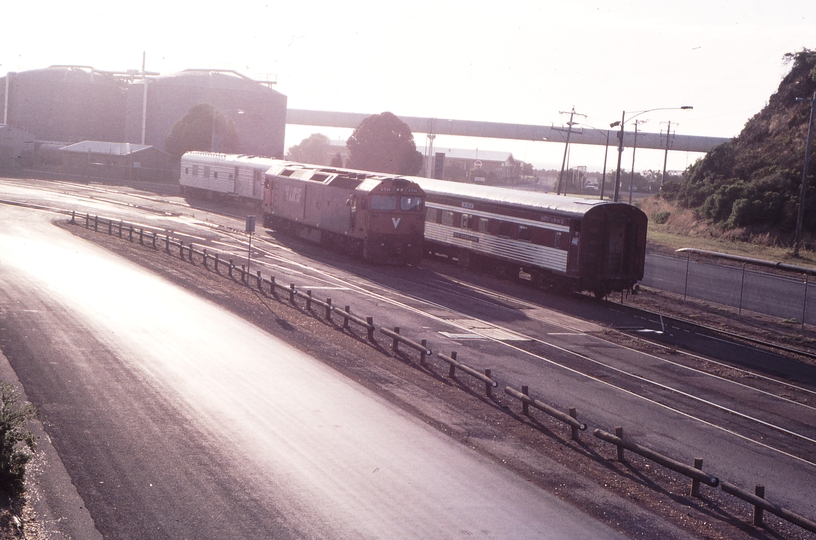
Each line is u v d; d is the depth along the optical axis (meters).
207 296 30.05
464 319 30.03
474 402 19.12
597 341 28.14
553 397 20.14
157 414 15.77
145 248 42.56
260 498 12.18
